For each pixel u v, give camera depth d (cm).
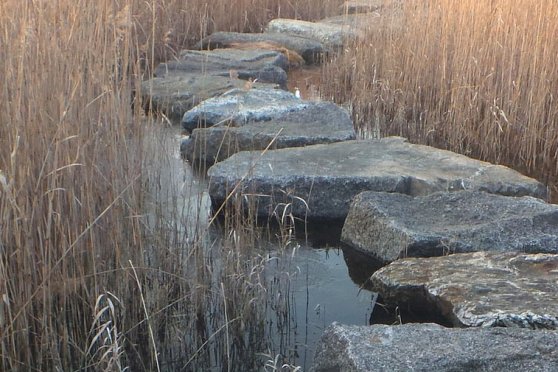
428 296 384
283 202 504
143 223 402
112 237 378
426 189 505
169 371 360
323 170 521
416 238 430
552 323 346
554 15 657
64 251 343
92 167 375
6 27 370
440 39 716
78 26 411
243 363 364
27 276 334
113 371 330
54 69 377
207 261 424
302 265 452
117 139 406
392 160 546
